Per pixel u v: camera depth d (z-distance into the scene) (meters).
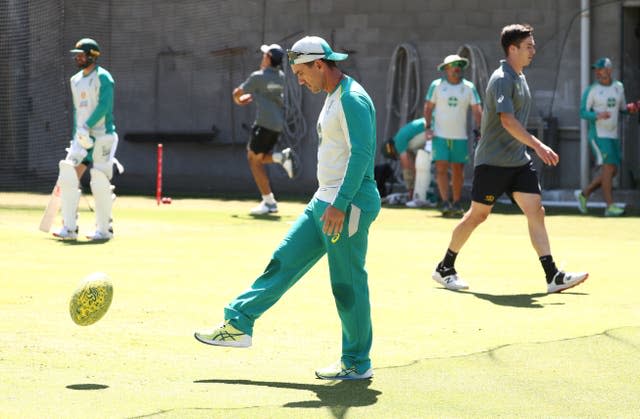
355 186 12.73
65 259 25.78
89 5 57.81
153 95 57.34
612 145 40.66
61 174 30.20
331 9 53.16
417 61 50.97
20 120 58.19
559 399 12.41
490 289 21.56
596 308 19.17
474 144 44.75
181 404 12.05
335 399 12.36
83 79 29.75
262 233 32.94
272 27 54.72
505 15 49.69
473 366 14.20
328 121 13.08
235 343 13.45
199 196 49.72
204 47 56.19
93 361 14.38
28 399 12.22
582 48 47.59
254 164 40.09
